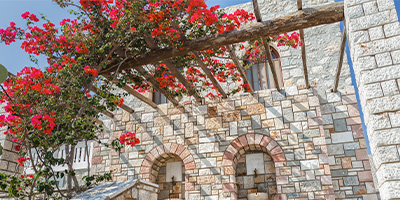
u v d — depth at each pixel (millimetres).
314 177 7797
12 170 9102
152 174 9375
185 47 6238
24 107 5574
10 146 9188
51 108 5531
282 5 10789
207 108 9281
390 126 4617
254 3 5695
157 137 9469
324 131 8883
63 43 6152
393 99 4703
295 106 8555
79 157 10750
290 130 8375
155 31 5949
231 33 5988
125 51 6309
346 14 5344
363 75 4953
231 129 8859
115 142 6320
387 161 4496
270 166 8797
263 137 8516
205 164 8727
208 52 7184
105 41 6148
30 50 6078
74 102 5668
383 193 4609
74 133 5562
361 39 5102
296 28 5730
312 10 5652
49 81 5664
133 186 5199
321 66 9906
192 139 9109
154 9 5836
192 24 6145
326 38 10172
